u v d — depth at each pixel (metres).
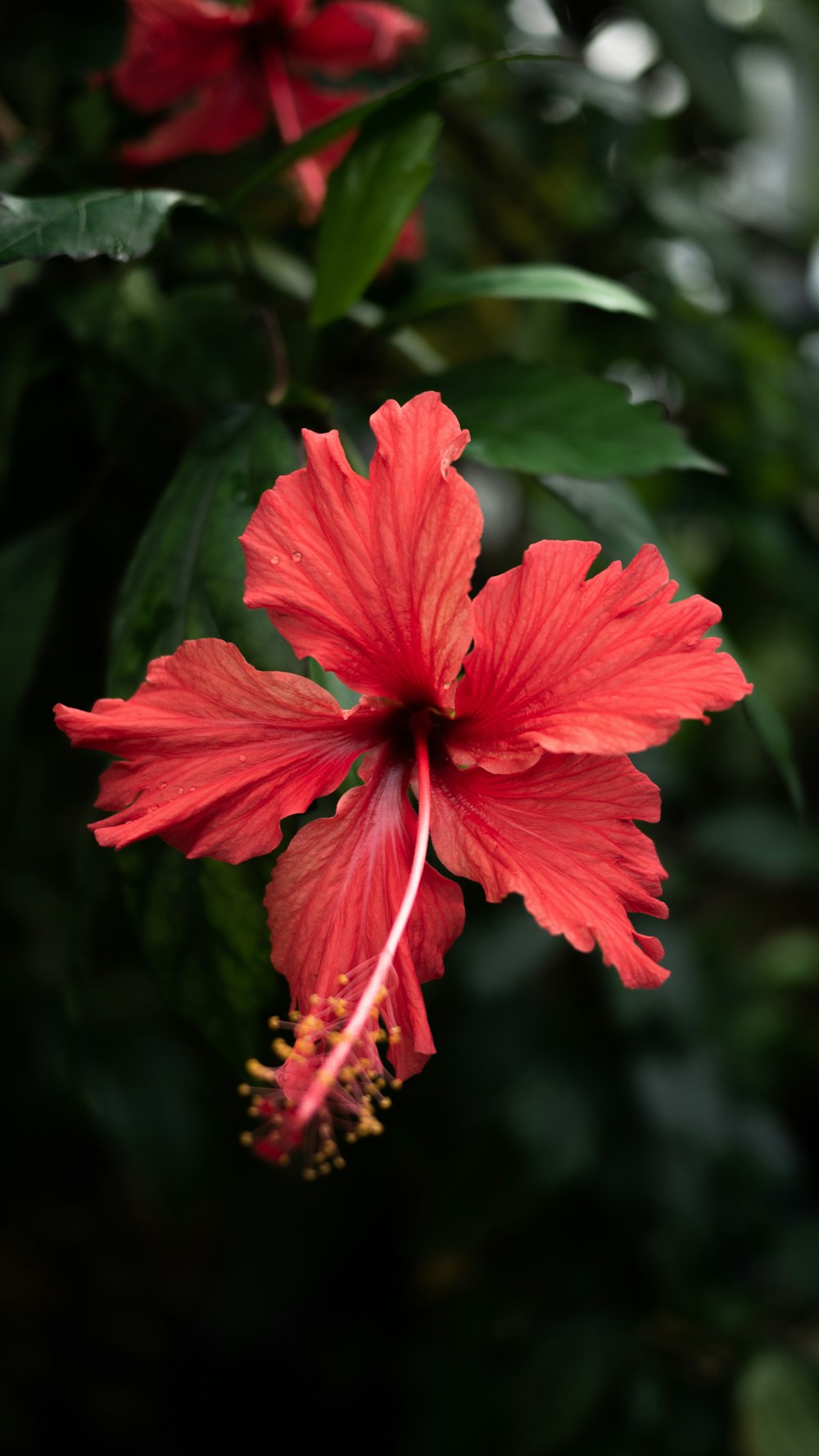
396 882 0.59
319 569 0.58
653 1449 0.95
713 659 0.57
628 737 0.57
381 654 0.59
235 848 0.59
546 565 0.58
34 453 0.73
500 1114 0.96
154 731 0.58
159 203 0.61
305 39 0.72
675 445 0.62
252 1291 1.17
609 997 0.95
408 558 0.58
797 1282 1.00
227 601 0.60
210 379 0.69
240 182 0.75
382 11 0.71
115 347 0.69
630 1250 1.03
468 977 0.93
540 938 0.95
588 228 0.97
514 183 0.96
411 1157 1.01
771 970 1.15
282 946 0.59
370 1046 0.58
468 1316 1.04
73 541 0.72
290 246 0.79
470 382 0.64
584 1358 0.99
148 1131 0.96
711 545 1.13
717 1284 0.99
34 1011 0.98
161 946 0.61
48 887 0.97
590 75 0.95
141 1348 1.26
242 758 0.58
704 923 1.18
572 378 0.64
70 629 0.75
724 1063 1.06
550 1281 1.04
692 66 0.96
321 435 0.58
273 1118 0.57
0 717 0.68
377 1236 1.22
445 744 0.61
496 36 0.92
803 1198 1.08
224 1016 0.61
